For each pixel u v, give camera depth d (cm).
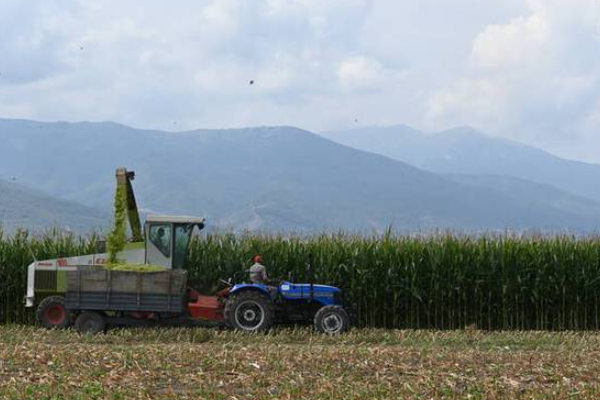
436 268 4647
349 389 2217
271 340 3619
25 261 4650
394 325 4694
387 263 4678
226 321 3828
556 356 2947
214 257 4784
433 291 4659
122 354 2809
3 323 4647
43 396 2073
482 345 3588
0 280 4641
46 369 2512
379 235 4875
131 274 3797
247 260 4784
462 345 3584
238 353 2878
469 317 4691
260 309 3834
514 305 4678
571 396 2134
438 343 3669
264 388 2242
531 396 2127
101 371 2483
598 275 4656
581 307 4697
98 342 3556
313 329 4006
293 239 4881
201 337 3631
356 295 4697
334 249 4750
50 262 3984
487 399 2098
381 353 2938
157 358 2741
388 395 2142
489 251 4694
